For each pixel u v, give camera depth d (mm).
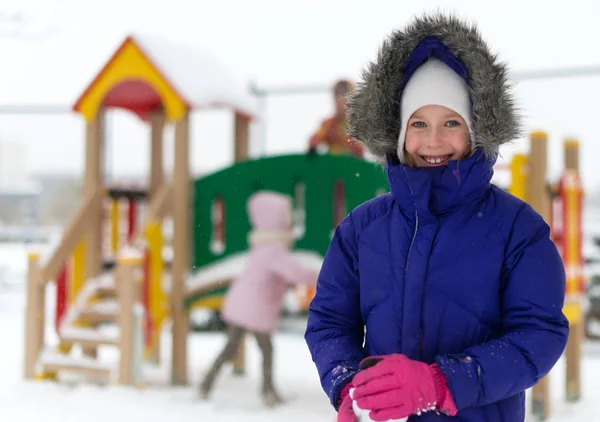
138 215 6625
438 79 1462
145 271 5016
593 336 7289
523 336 1298
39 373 4945
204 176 5430
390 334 1408
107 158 9484
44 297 5098
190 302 5180
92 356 5469
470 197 1397
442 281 1371
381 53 1510
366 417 1248
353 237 1534
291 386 5070
